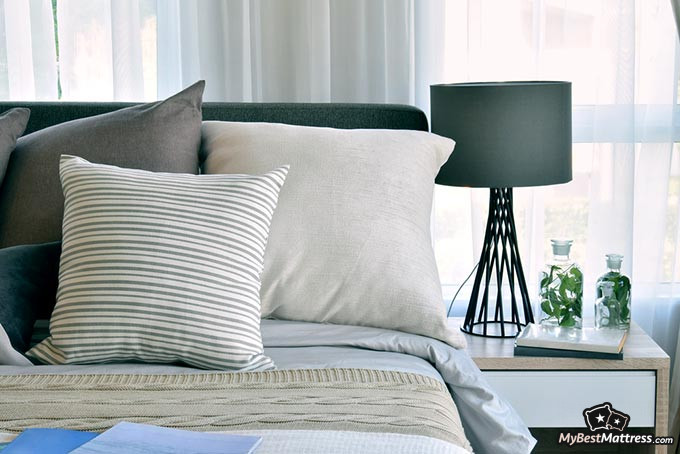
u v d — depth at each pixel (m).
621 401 2.33
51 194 2.32
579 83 2.95
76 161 2.12
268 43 2.96
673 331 3.11
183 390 1.64
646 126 2.99
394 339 2.07
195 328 1.84
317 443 1.38
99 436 1.36
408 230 2.19
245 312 1.89
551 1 2.91
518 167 2.42
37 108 2.80
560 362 2.32
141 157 2.34
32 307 2.05
